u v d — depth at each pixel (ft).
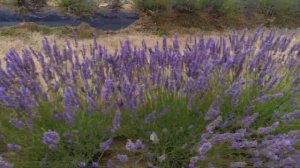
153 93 8.92
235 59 9.23
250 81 9.48
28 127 7.55
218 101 8.27
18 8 19.72
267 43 9.83
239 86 8.35
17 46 15.53
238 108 9.09
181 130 8.12
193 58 9.21
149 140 8.32
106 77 9.07
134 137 8.55
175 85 8.73
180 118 8.65
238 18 22.13
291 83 9.84
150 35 18.43
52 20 19.02
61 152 7.87
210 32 19.86
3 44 15.56
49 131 6.57
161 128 8.48
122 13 20.83
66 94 7.85
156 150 8.11
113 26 19.21
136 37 17.90
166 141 8.29
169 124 8.54
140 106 8.71
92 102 7.86
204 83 8.43
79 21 19.27
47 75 8.99
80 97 8.56
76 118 8.13
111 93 8.12
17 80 8.48
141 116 8.76
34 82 8.35
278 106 9.58
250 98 9.31
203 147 6.59
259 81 9.34
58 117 8.04
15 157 7.61
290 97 9.59
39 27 17.58
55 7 20.56
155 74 8.73
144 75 9.16
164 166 7.84
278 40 10.34
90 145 8.02
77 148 7.93
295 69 9.98
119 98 8.36
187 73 8.83
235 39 10.53
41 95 8.37
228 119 8.81
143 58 9.23
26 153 7.80
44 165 7.62
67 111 7.54
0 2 20.22
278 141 7.32
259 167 7.59
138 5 20.99
